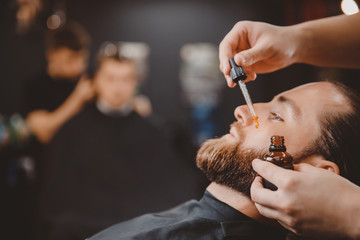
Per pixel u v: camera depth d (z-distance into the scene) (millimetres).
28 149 3453
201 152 1120
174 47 4062
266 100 4074
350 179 1051
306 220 850
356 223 825
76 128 2654
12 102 3684
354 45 1176
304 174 871
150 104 4070
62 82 3523
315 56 1179
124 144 2699
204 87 4082
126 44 3990
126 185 2643
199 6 4043
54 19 3672
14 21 3623
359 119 1055
